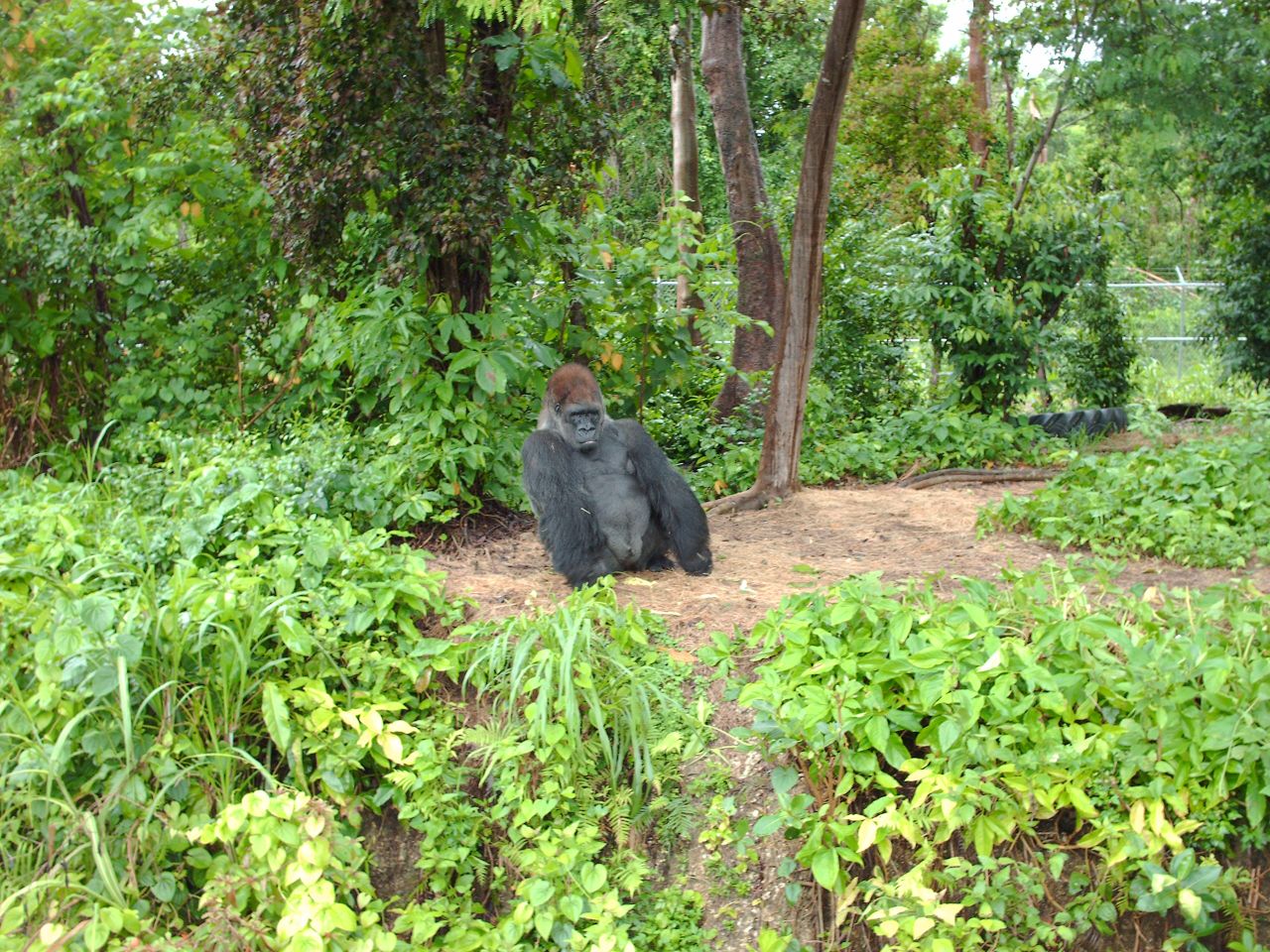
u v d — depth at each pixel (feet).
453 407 24.29
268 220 28.22
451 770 15.89
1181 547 21.98
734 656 17.13
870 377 43.68
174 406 28.45
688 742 15.99
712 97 40.37
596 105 25.96
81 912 13.74
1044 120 59.77
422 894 15.35
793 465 28.58
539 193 25.61
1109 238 41.09
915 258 40.47
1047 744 14.40
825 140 26.22
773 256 40.04
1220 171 52.49
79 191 29.96
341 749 15.66
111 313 30.55
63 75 29.76
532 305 27.89
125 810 14.69
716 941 14.62
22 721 15.06
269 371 28.07
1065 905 14.37
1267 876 14.23
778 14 26.35
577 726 15.21
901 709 15.06
